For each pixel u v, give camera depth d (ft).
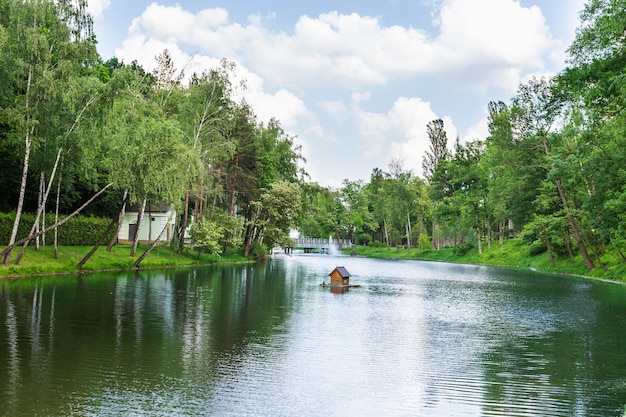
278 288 106.63
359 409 33.58
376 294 103.50
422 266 230.48
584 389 39.09
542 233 197.06
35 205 151.02
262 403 33.86
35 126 99.60
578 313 80.23
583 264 176.04
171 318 63.46
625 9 80.12
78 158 111.24
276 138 237.45
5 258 103.45
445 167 318.86
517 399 36.45
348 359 46.62
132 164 111.65
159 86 159.33
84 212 171.01
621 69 79.00
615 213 131.54
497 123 188.55
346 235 455.22
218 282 113.39
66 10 101.91
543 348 53.57
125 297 80.02
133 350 46.19
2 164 124.06
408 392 37.47
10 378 36.68
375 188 447.01
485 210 278.46
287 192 215.51
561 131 169.07
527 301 95.71
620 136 116.98
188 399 33.99
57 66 99.04
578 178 147.33
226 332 56.44
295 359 45.78
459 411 33.76
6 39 92.02
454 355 49.65
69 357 42.86
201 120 150.61
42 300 72.38
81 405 32.01
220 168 188.96
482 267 226.99
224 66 153.69
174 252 175.52
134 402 32.94
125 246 169.37
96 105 104.83
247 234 225.35
